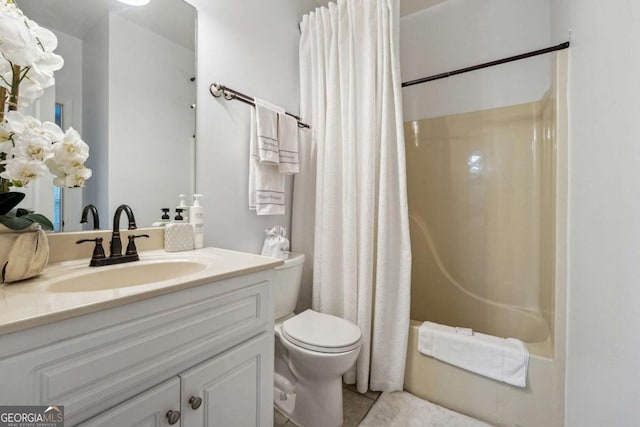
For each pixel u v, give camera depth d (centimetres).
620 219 70
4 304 53
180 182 125
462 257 198
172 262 101
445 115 204
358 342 121
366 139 149
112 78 105
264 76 162
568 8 125
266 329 96
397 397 145
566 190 115
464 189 198
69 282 76
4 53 63
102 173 103
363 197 150
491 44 189
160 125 118
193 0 128
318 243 165
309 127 177
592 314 86
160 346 66
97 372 56
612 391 73
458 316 196
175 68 123
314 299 167
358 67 155
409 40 216
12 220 70
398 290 148
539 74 175
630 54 66
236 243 148
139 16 112
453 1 201
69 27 96
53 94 93
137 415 62
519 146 181
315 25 171
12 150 68
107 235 101
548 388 118
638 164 62
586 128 95
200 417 74
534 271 176
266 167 148
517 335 176
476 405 131
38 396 49
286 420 131
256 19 157
